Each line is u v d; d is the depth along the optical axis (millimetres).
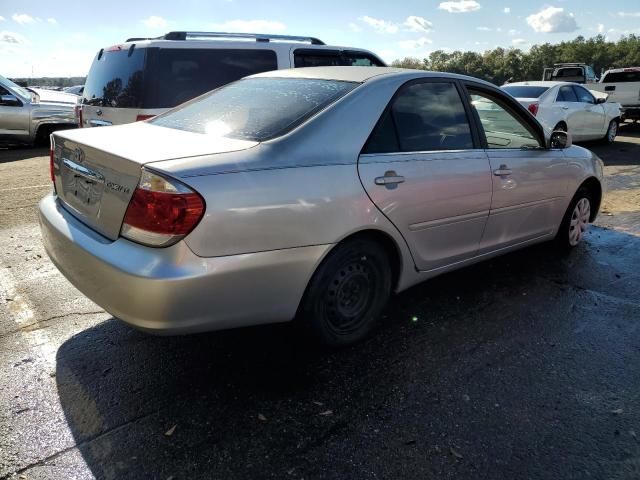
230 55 6578
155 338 3297
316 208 2740
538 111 10953
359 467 2262
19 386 2771
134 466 2240
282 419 2553
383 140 3150
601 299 4016
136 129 3240
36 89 14273
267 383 2844
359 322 3211
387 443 2406
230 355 3113
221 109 3348
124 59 6344
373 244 3107
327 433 2463
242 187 2510
